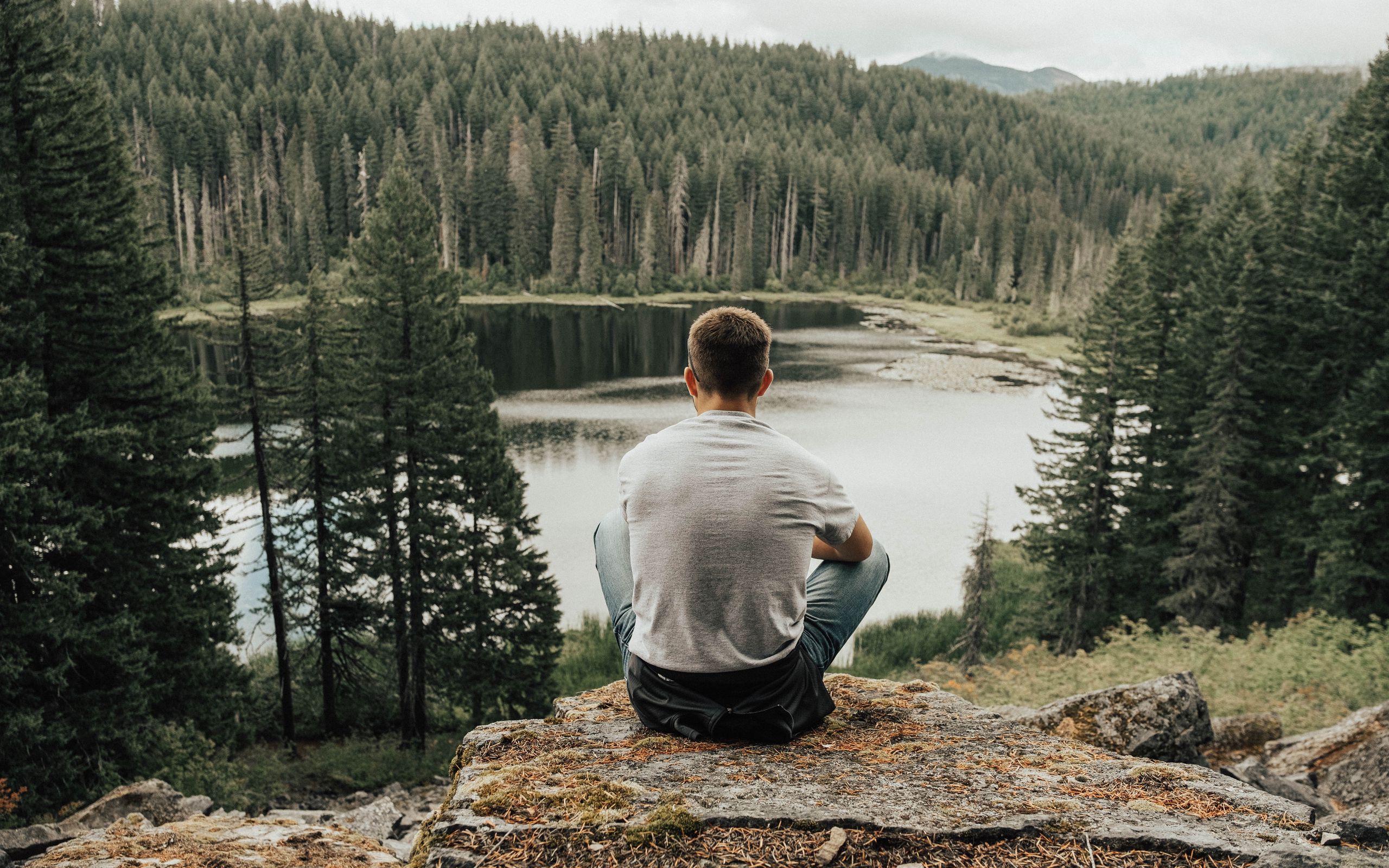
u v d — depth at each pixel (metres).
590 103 190.75
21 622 15.18
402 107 170.38
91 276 17.19
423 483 23.25
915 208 172.12
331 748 22.97
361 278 23.30
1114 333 25.78
